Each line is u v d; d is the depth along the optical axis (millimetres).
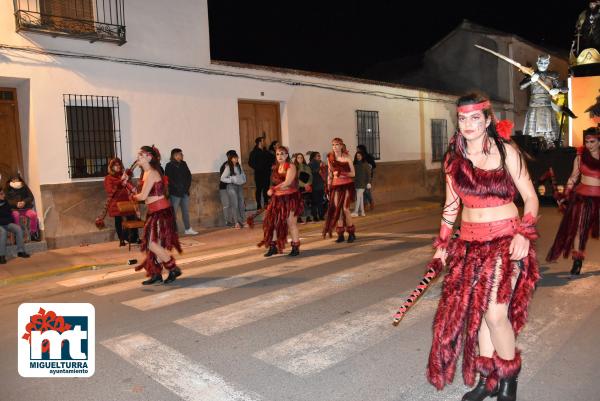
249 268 7473
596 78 13086
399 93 17344
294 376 3789
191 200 11656
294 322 4969
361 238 9750
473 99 2930
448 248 3205
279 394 3520
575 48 13820
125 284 6980
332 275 6754
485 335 3158
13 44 9156
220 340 4578
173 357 4242
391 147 17125
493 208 3018
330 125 14898
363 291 5926
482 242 3031
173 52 11312
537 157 13094
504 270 2926
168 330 4906
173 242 6684
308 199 12375
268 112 13562
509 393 3088
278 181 8172
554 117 13148
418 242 8953
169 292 6348
